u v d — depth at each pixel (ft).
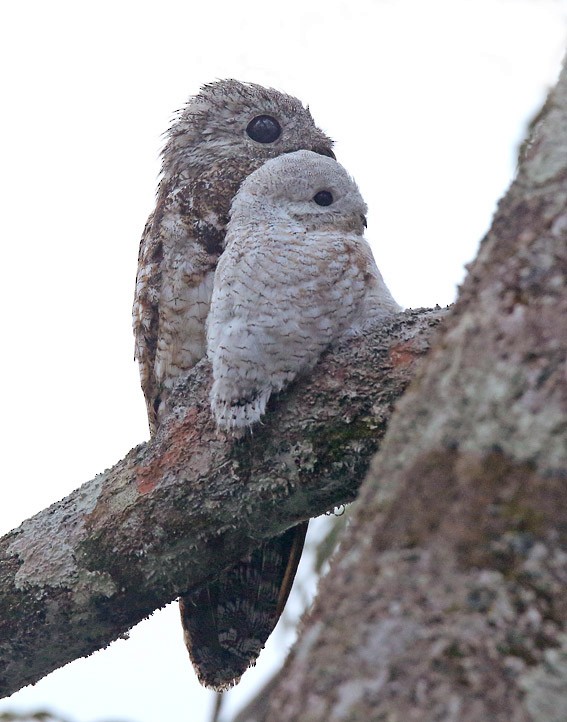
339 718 9.25
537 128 12.73
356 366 21.76
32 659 25.82
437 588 9.66
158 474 24.20
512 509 9.80
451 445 10.36
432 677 9.19
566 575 9.50
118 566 24.57
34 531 25.81
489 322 10.75
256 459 22.61
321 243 22.79
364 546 10.41
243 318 22.17
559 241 10.86
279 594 26.96
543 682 9.07
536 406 10.07
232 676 27.43
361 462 21.67
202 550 23.91
